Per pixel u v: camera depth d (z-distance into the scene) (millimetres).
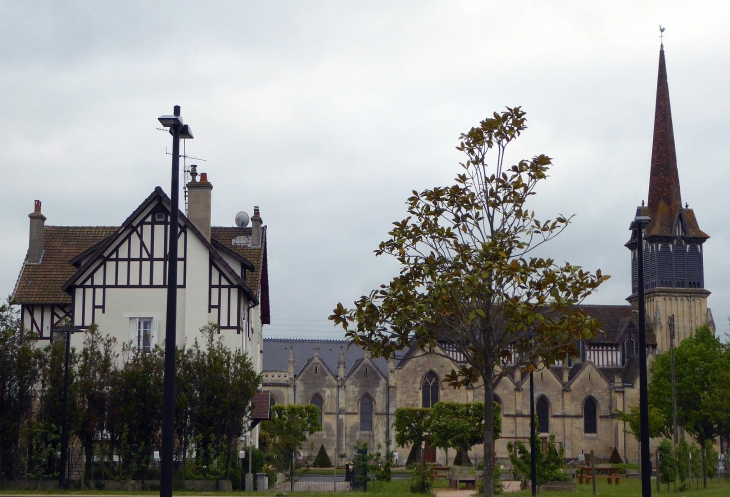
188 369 37312
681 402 72250
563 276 20625
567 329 20375
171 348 17516
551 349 20953
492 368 21297
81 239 47312
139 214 41625
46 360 36781
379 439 80812
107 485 35844
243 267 44250
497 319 22312
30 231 46156
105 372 37031
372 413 81562
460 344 21188
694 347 72562
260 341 57844
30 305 44188
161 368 37281
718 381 68312
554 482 44094
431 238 21281
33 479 35625
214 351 38094
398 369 82188
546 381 85000
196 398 37031
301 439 45594
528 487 45531
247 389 37812
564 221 20828
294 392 81250
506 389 83812
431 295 20438
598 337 93125
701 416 71125
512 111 21141
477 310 19594
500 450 82438
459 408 62125
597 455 84688
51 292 44375
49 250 46625
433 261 20891
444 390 82438
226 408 36906
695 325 98500
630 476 65500
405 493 40375
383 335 21062
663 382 72438
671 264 99562
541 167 21000
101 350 40844
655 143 106375
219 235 50969
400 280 20906
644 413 23234
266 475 39625
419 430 64438
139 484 35969
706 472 48562
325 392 81375
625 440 84375
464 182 21422
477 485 44844
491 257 20219
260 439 56250
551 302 20891
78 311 41281
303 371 81688
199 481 36531
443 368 82438
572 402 85000
